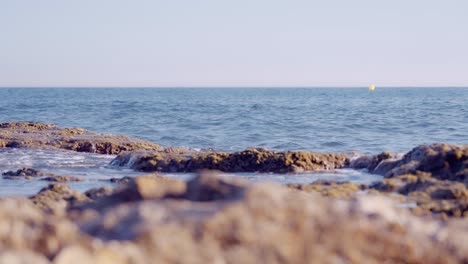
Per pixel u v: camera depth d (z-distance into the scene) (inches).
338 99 4055.1
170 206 291.9
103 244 252.7
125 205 315.6
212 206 290.8
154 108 2498.8
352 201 335.0
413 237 290.0
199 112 2186.3
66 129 1120.2
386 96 4842.5
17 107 2637.8
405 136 1283.2
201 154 745.0
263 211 270.7
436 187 475.2
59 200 442.0
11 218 270.4
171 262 245.3
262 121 1686.8
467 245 294.7
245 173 682.8
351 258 260.5
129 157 777.6
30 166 776.9
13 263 234.2
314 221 273.3
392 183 505.0
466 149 548.7
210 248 250.8
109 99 4065.0
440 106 2583.7
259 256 250.4
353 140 1208.8
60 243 254.1
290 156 696.4
